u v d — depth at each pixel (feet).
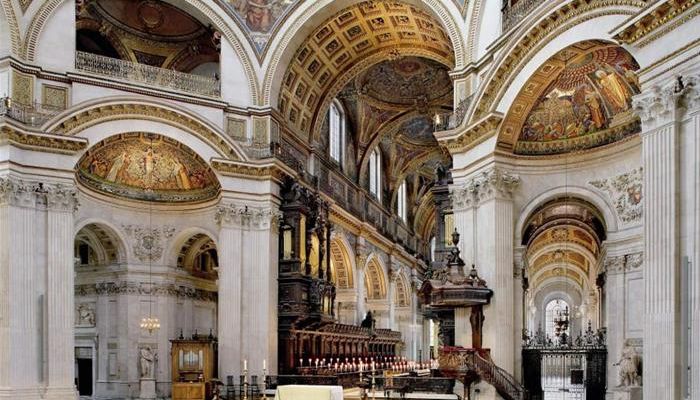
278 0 91.04
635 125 62.13
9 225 70.69
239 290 85.71
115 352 92.12
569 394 79.87
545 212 78.64
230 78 90.17
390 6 90.02
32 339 71.36
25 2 76.07
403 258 162.09
